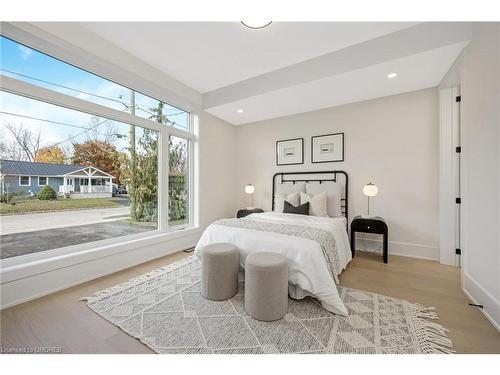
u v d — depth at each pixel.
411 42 2.17
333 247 2.23
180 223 3.65
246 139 4.55
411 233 3.05
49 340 1.42
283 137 4.12
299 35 2.29
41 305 1.82
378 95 3.16
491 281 1.64
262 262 1.67
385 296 1.97
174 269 2.61
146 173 3.13
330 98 3.28
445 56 2.19
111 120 2.73
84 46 2.20
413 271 2.54
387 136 3.20
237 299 1.92
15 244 1.99
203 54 2.64
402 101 3.10
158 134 3.27
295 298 1.91
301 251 1.87
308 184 3.63
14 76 1.93
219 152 4.25
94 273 2.35
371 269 2.61
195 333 1.48
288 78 2.89
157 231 3.20
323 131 3.72
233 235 2.25
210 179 4.04
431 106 2.92
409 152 3.06
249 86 3.24
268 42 2.41
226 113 3.96
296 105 3.56
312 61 2.72
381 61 2.31
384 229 2.82
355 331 1.49
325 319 1.63
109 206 2.71
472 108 1.89
